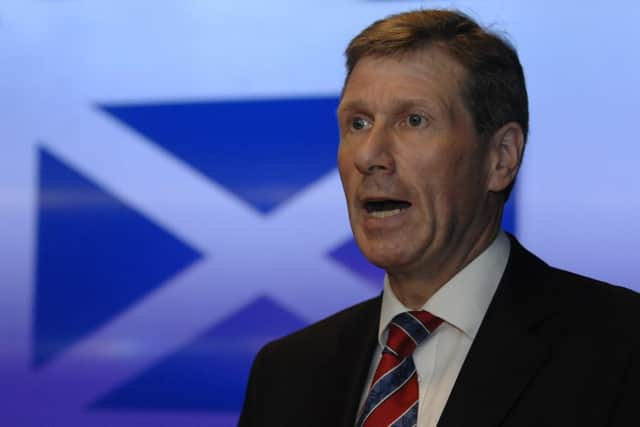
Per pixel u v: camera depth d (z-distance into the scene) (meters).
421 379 3.06
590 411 2.76
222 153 5.51
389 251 3.07
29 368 5.54
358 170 3.06
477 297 3.12
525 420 2.79
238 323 5.41
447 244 3.09
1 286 5.61
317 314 5.35
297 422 3.29
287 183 5.45
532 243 5.04
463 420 2.83
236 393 5.37
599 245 4.96
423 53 3.11
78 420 5.48
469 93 3.12
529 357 2.90
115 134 5.61
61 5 5.73
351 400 3.17
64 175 5.63
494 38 3.23
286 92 5.48
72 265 5.57
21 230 5.62
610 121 5.00
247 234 5.45
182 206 5.52
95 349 5.50
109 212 5.57
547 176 5.05
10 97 5.72
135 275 5.51
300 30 5.49
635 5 5.02
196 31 5.60
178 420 5.40
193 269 5.47
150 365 5.45
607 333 2.90
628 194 4.95
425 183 3.04
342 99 3.25
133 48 5.64
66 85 5.68
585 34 5.07
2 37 5.78
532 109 5.09
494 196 3.27
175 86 5.59
